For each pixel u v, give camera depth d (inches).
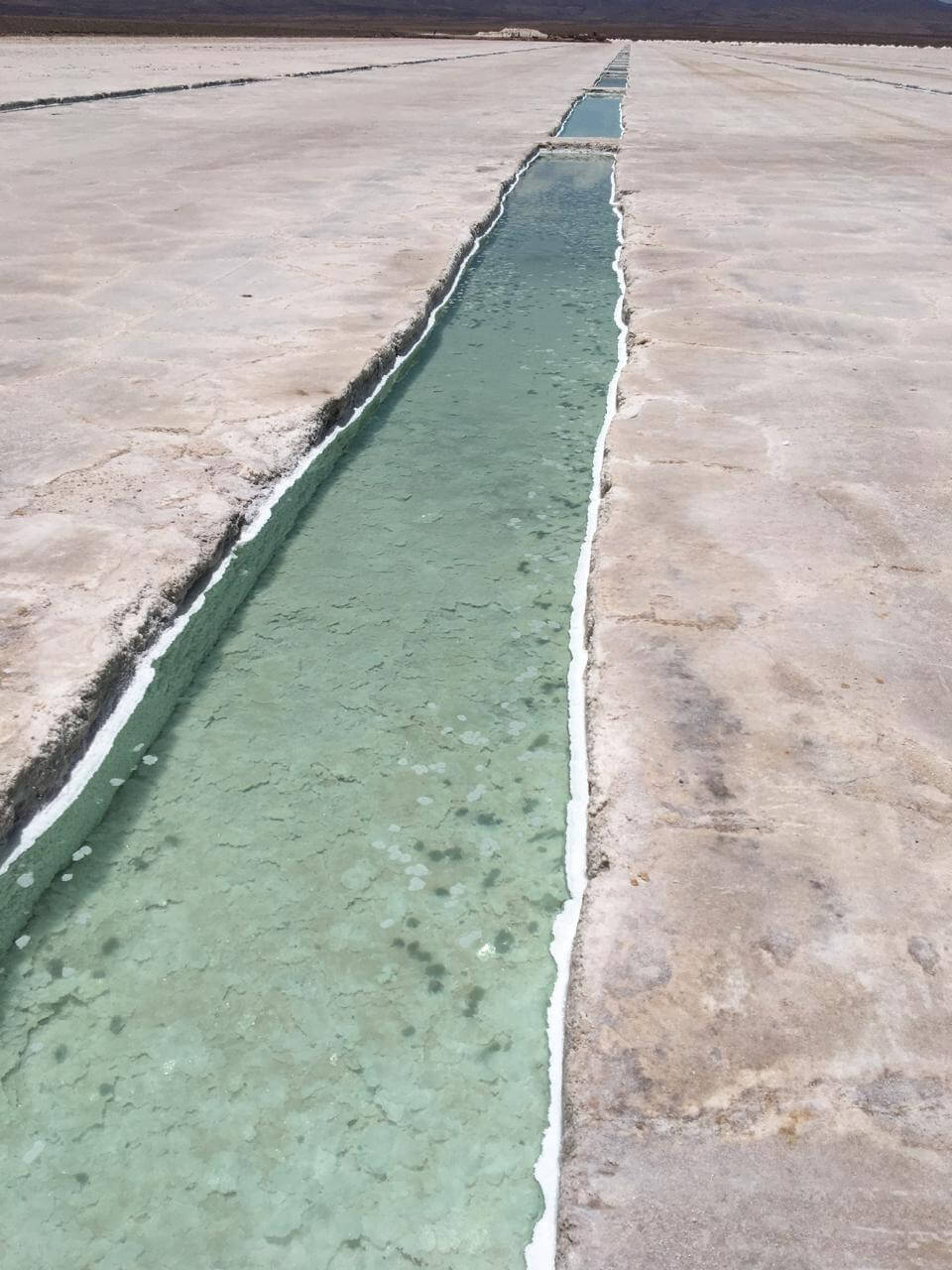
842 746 121.1
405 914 111.8
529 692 143.9
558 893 114.2
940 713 126.3
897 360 232.5
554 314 290.4
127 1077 94.9
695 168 502.0
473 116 740.0
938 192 434.3
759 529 163.5
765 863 104.8
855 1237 73.0
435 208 381.4
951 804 112.1
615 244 370.3
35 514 164.2
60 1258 80.7
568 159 577.0
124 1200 84.9
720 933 97.1
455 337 269.9
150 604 146.0
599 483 192.1
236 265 297.7
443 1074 95.0
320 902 113.2
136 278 283.3
